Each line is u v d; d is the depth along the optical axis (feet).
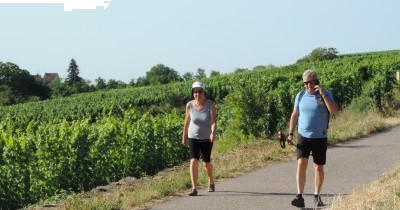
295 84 74.18
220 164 42.88
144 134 57.11
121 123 56.90
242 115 62.44
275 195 32.58
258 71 281.95
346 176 37.19
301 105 29.17
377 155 45.09
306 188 34.12
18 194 49.21
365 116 69.05
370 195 28.60
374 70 124.67
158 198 33.22
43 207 33.19
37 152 49.62
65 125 53.67
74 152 51.16
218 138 71.61
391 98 76.74
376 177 36.09
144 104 217.56
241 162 43.73
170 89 270.46
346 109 78.23
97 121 61.36
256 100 62.80
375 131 60.49
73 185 51.26
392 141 52.65
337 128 59.77
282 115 66.59
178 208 30.14
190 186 36.29
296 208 29.07
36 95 516.32
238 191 34.09
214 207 29.99
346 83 95.35
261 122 62.03
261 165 43.37
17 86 502.38
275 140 58.49
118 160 54.80
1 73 503.61
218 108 94.38
